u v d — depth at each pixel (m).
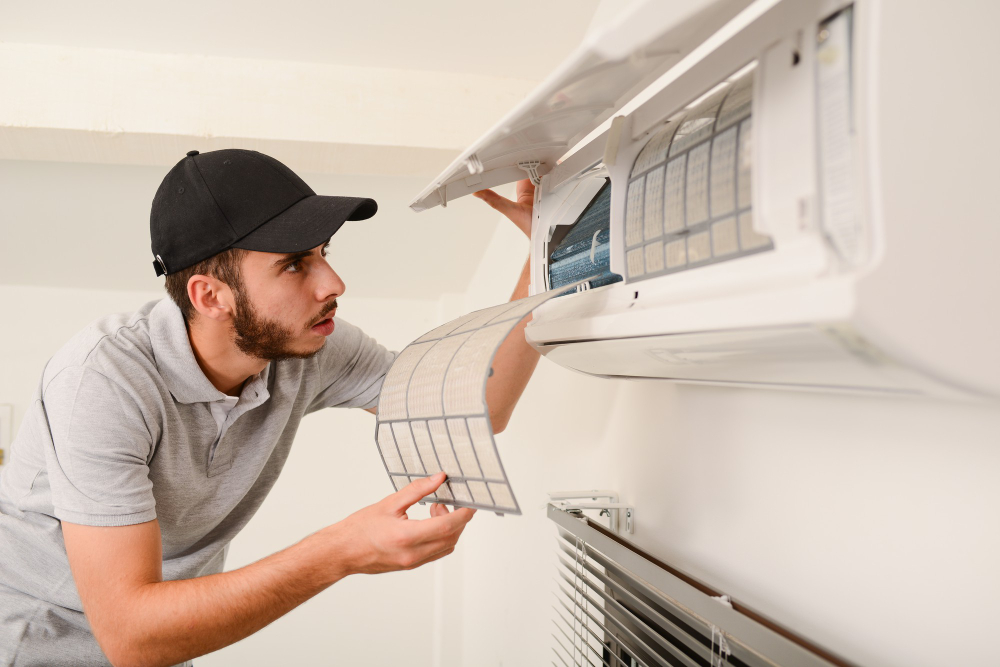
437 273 2.74
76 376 0.89
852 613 0.64
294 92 1.46
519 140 0.77
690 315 0.50
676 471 0.97
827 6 0.42
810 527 0.70
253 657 2.80
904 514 0.58
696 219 0.55
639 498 1.08
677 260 0.58
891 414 0.60
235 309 0.94
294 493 2.90
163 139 1.42
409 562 0.75
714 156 0.53
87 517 0.83
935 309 0.39
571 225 0.89
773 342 0.45
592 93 0.64
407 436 0.77
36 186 2.00
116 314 1.08
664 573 0.72
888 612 0.60
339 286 0.97
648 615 0.78
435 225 2.36
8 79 1.36
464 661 2.60
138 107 1.39
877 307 0.37
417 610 2.92
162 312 0.98
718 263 0.52
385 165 1.59
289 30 1.38
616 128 0.67
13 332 2.67
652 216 0.62
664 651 0.87
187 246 0.93
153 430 0.94
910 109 0.39
